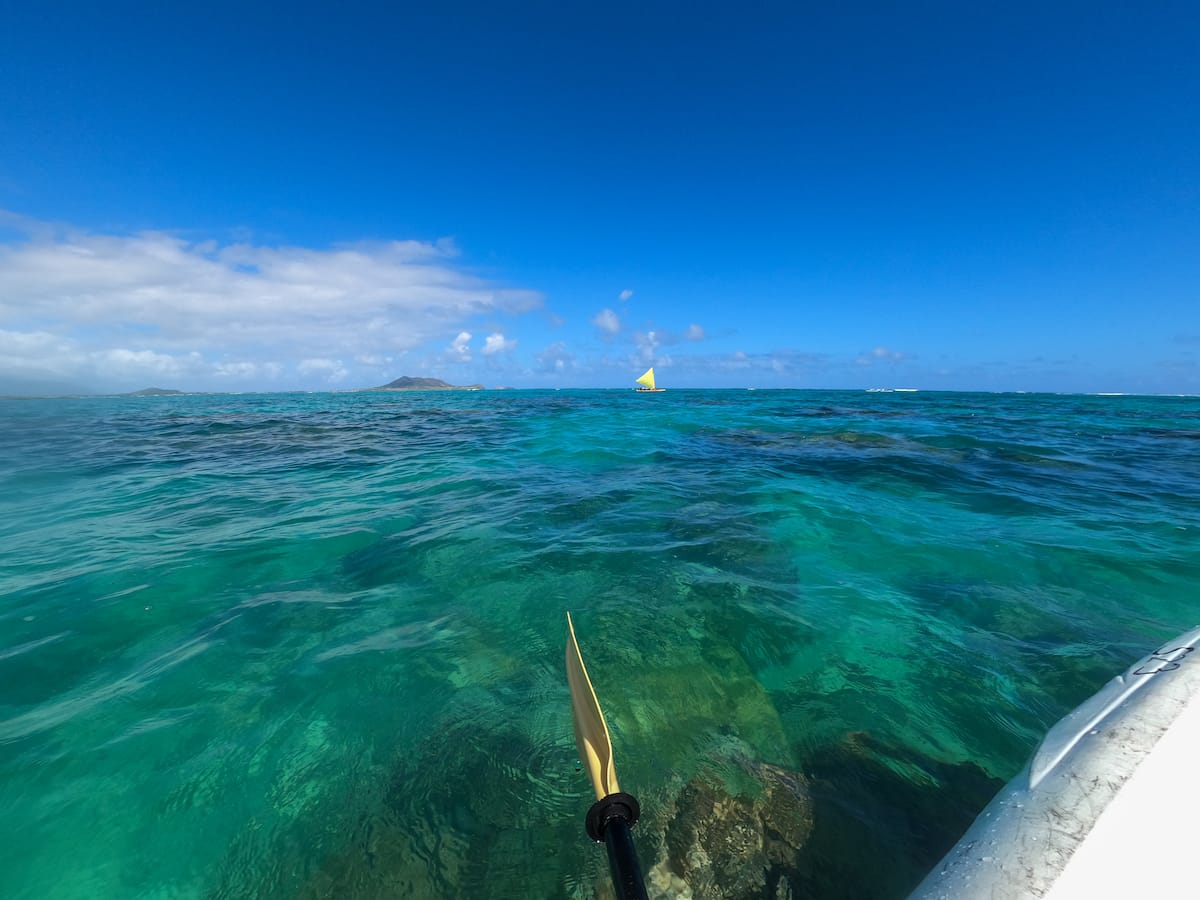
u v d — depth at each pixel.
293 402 46.19
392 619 4.03
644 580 4.73
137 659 3.45
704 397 51.69
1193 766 1.56
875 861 1.99
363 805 2.30
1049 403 37.50
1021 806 1.54
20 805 2.26
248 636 3.75
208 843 2.11
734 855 2.03
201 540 5.82
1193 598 4.38
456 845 2.11
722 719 2.89
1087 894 1.23
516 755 2.61
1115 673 3.28
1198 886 1.26
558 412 27.55
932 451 12.06
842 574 4.90
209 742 2.67
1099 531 6.14
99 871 1.99
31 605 4.20
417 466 10.62
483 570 4.95
